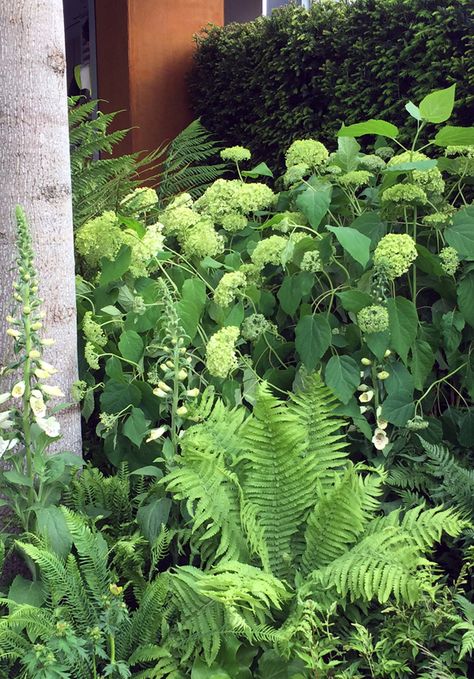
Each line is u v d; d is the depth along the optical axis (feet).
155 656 6.24
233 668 6.43
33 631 6.19
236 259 9.82
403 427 8.72
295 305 8.89
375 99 18.15
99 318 8.95
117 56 22.77
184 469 7.10
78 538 6.79
